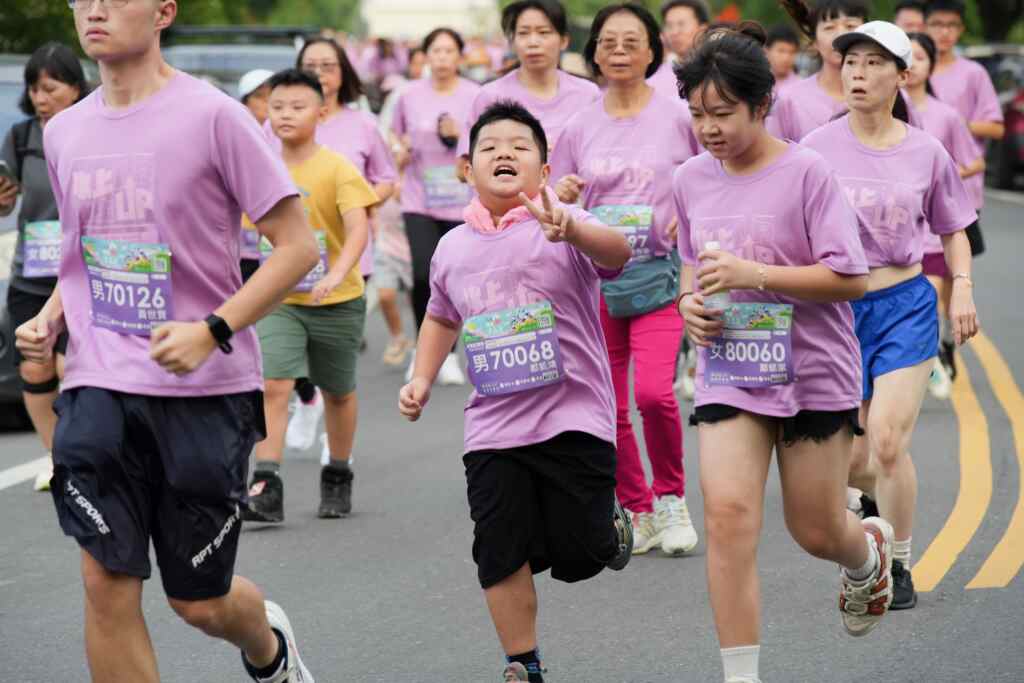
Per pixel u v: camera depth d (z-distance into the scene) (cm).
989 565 1688
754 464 1236
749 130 1212
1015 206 5872
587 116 1806
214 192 1078
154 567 1755
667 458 1769
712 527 1220
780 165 1234
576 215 1224
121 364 1078
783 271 1198
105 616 1071
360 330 1955
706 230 1255
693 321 1240
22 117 2625
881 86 1583
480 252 1258
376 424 2578
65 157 1088
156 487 1092
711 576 1217
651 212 1747
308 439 2361
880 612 1389
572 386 1252
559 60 2161
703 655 1421
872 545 1339
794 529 1283
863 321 1595
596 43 1792
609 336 1783
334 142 2384
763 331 1231
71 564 1762
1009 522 1866
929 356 1580
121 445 1069
